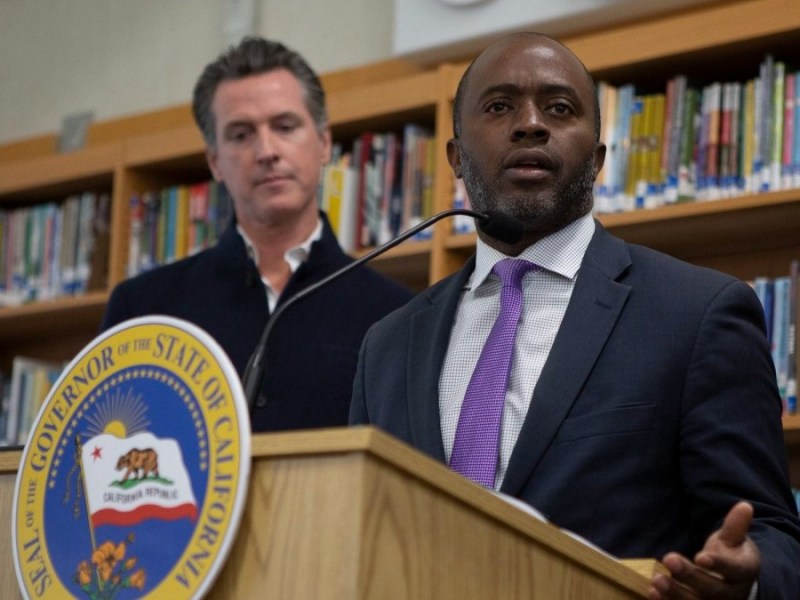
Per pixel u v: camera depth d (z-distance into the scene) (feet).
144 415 5.78
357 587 4.96
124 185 18.53
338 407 11.94
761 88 13.30
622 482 7.30
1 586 6.28
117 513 5.73
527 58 8.54
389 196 15.80
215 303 12.66
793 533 7.10
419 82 15.80
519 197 8.29
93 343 6.09
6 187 19.93
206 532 5.39
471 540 5.48
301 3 19.38
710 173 13.48
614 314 7.82
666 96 13.92
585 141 8.44
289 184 12.75
